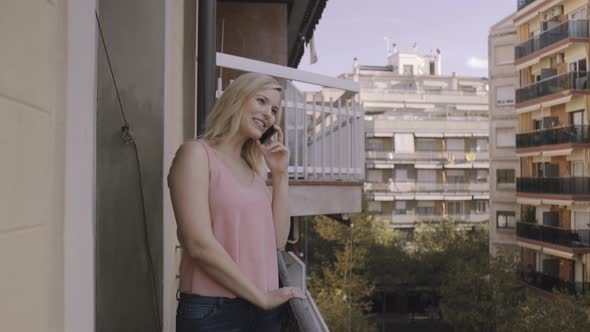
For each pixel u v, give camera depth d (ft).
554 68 88.79
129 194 5.69
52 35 3.32
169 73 8.07
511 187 100.12
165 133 7.49
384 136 143.64
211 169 4.74
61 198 3.45
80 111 3.81
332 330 67.56
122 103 5.51
